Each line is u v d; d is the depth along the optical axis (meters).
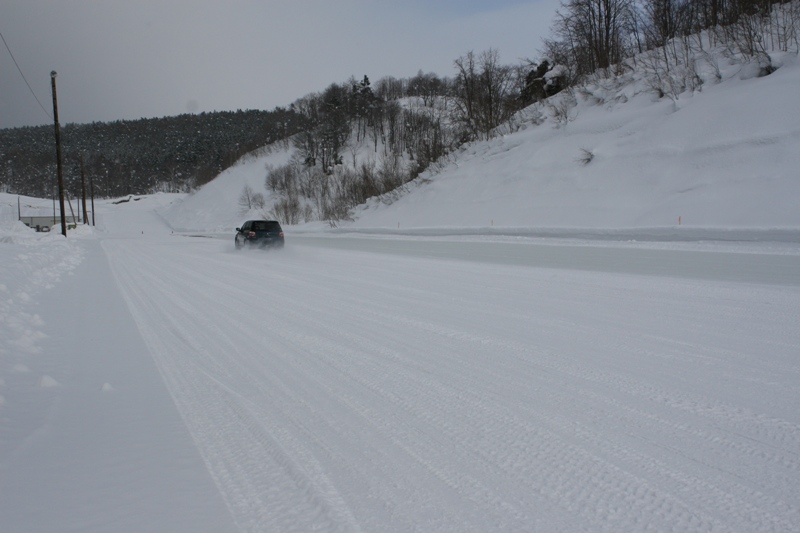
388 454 3.91
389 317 8.95
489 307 9.61
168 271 17.11
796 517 3.00
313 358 6.56
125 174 192.38
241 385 5.57
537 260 17.86
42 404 4.98
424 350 6.82
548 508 3.14
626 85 44.19
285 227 65.38
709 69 37.66
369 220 53.53
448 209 44.34
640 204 30.05
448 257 20.02
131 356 6.75
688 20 48.34
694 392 5.07
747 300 9.73
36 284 12.87
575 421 4.45
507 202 39.12
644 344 6.84
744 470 3.57
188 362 6.46
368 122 116.56
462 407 4.84
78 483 3.45
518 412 4.68
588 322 8.20
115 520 3.00
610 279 12.83
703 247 20.23
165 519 3.02
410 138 94.12
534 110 53.34
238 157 137.38
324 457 3.86
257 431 4.35
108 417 4.66
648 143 34.56
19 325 7.88
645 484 3.40
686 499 3.22
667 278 12.73
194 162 184.88
